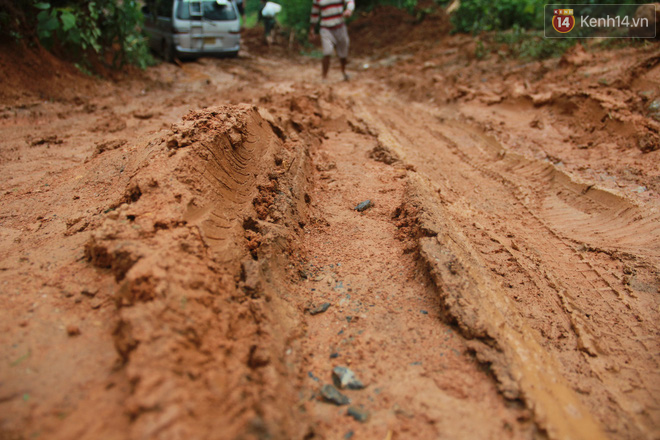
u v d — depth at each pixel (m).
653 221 4.42
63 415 1.86
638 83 7.20
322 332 2.83
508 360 2.52
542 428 2.15
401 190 4.79
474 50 12.63
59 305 2.50
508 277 3.66
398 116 8.81
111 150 5.05
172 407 1.73
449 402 2.30
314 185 4.87
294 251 3.53
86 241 3.08
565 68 9.21
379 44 18.55
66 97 8.55
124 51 10.83
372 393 2.38
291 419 2.09
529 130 7.35
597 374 2.77
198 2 13.77
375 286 3.25
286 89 10.47
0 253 3.11
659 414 2.50
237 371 2.09
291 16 20.31
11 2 8.62
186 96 9.59
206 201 3.12
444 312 2.88
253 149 4.23
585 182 5.30
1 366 2.08
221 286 2.57
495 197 5.41
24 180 4.70
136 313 2.07
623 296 3.60
